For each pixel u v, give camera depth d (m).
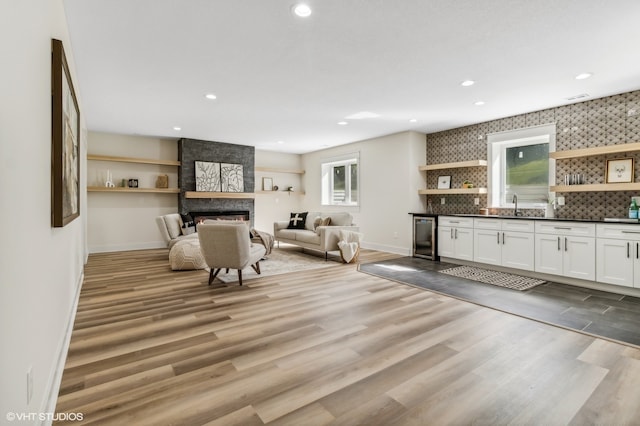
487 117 5.33
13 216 1.05
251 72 3.52
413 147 6.32
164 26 2.61
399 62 3.27
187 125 5.92
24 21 1.22
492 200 5.52
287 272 4.69
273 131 6.41
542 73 3.53
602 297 3.49
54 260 1.81
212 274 4.01
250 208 8.00
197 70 3.46
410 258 5.89
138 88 3.99
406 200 6.31
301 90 4.08
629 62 3.25
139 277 4.35
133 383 1.82
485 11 2.41
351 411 1.59
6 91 0.99
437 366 2.02
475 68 3.42
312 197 8.95
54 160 1.74
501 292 3.67
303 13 2.43
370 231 7.07
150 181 7.03
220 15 2.46
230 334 2.49
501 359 2.11
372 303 3.27
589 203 4.36
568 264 4.02
